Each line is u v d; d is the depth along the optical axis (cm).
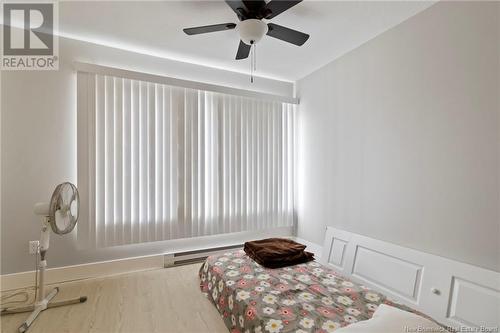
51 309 207
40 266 207
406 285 209
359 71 273
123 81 272
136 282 258
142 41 266
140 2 204
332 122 310
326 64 320
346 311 160
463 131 186
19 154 240
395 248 227
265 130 354
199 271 269
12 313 201
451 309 179
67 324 188
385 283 226
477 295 169
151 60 296
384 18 223
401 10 212
